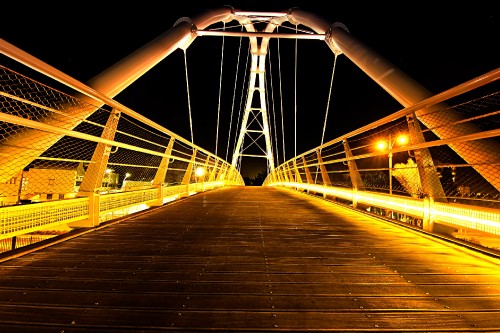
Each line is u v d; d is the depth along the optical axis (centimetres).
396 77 950
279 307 188
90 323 167
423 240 362
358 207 604
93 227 396
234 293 207
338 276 242
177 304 190
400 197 439
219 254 297
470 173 453
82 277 233
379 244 342
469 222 303
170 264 266
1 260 262
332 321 173
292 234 391
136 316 175
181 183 868
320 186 861
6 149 321
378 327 167
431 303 196
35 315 175
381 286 223
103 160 397
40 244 311
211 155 1160
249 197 945
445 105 509
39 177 362
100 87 841
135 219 495
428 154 379
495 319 177
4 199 326
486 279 238
